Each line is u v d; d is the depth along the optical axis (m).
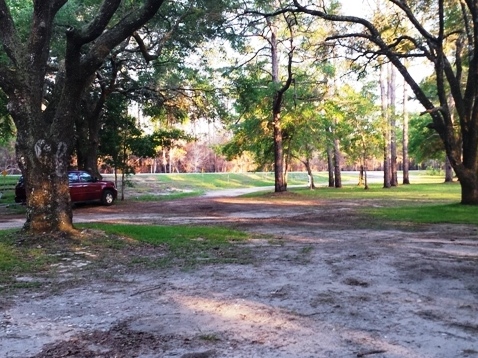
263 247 9.96
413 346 4.16
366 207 19.89
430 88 32.09
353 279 6.79
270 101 28.47
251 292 6.13
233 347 4.17
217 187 45.91
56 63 19.36
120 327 4.79
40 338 4.49
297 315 5.10
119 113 26.38
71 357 4.00
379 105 37.66
